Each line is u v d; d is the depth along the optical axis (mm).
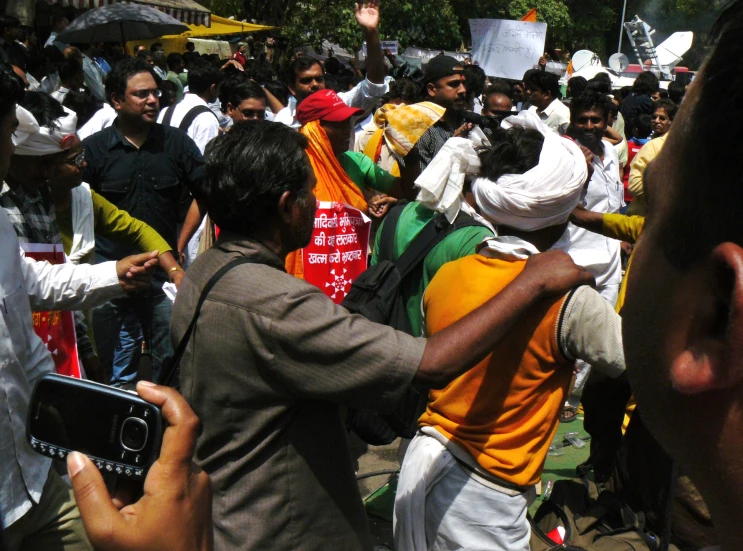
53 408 1129
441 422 2164
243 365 1711
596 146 5125
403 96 6402
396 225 3020
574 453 4289
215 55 13445
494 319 1729
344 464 1861
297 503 1759
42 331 2846
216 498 1785
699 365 562
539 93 7023
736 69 537
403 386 1651
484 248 2195
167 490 898
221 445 1787
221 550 1766
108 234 3535
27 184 2902
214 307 1730
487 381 2064
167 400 941
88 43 11805
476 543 2084
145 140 4594
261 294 1693
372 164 4379
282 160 1813
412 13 19344
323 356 1648
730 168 541
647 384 625
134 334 4535
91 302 2402
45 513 2102
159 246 3549
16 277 2059
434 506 2139
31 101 2912
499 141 2273
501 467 2062
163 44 17062
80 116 6000
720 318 562
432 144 4289
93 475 877
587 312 1930
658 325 604
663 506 2598
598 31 28766
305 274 3887
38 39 12891
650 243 629
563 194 2166
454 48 22234
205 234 4211
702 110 562
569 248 4539
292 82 6168
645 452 2656
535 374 2025
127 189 4539
